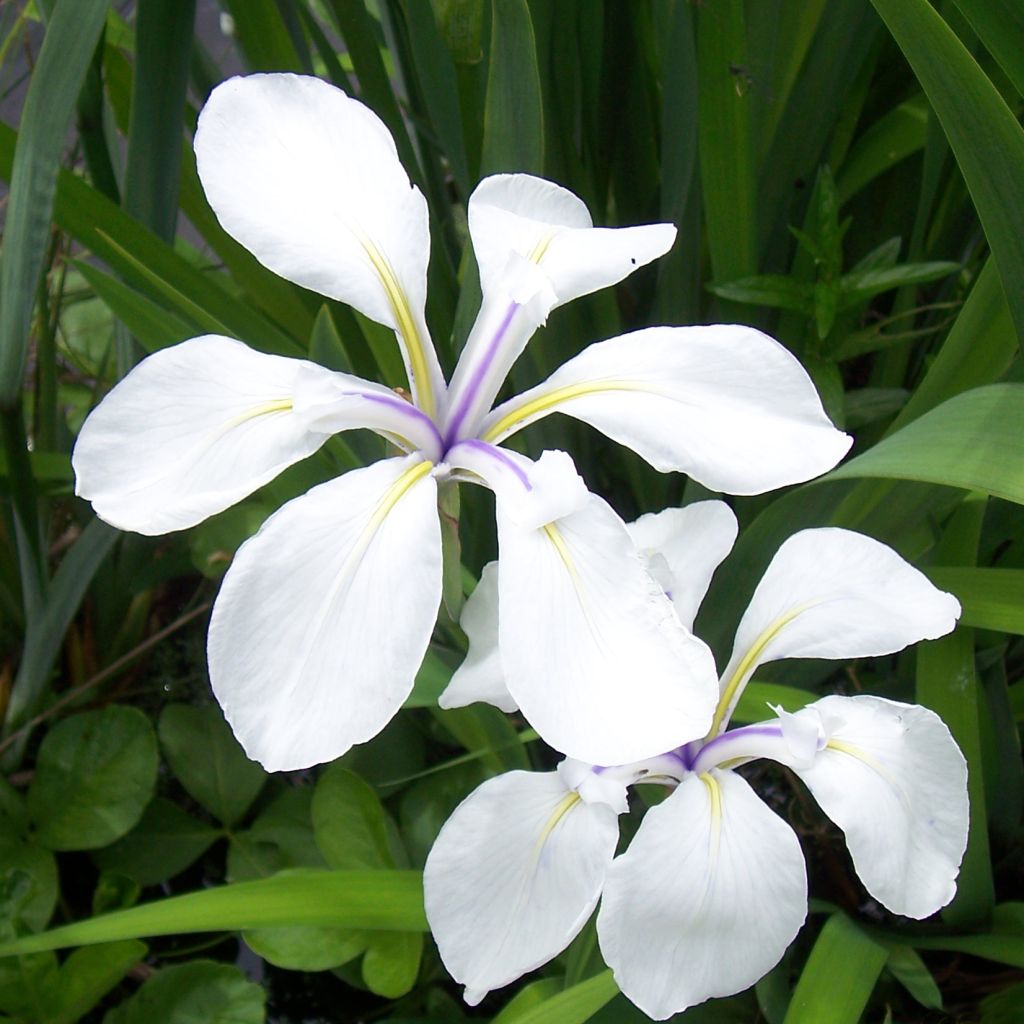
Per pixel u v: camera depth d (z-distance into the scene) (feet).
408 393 0.89
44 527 1.43
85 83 1.16
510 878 0.86
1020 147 0.88
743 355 0.83
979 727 1.13
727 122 1.14
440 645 1.19
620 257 0.89
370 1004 1.30
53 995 1.12
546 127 1.24
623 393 0.84
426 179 1.41
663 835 0.84
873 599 0.90
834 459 0.80
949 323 1.38
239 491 0.78
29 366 1.79
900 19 0.87
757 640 0.93
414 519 0.79
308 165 0.86
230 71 2.05
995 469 0.87
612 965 0.82
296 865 1.28
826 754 0.88
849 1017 0.94
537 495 0.78
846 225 1.26
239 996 1.14
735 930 0.83
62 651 1.49
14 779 1.36
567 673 0.75
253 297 1.45
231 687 0.73
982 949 1.09
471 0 1.08
